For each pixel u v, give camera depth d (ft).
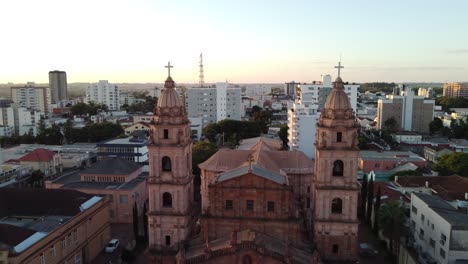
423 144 569.64
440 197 285.84
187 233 214.69
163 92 206.80
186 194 213.46
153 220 212.23
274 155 274.77
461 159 387.14
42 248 203.82
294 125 510.99
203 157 401.29
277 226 197.98
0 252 182.29
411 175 364.99
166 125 203.51
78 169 441.27
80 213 245.86
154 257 212.43
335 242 204.44
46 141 611.06
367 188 318.86
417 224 255.70
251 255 174.40
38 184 398.62
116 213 323.16
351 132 196.34
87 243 253.65
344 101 197.26
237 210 199.93
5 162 442.09
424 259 231.91
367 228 305.32
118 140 476.54
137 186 333.42
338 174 202.28
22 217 249.34
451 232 211.41
